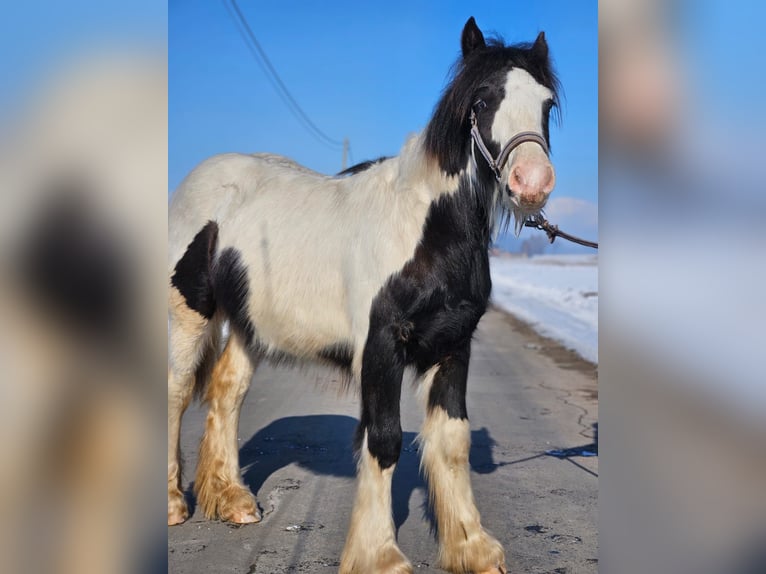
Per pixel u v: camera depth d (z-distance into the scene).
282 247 3.85
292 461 5.16
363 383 3.27
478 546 3.31
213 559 3.48
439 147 3.25
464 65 3.26
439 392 3.46
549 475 4.80
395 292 3.23
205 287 4.21
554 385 8.36
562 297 22.89
